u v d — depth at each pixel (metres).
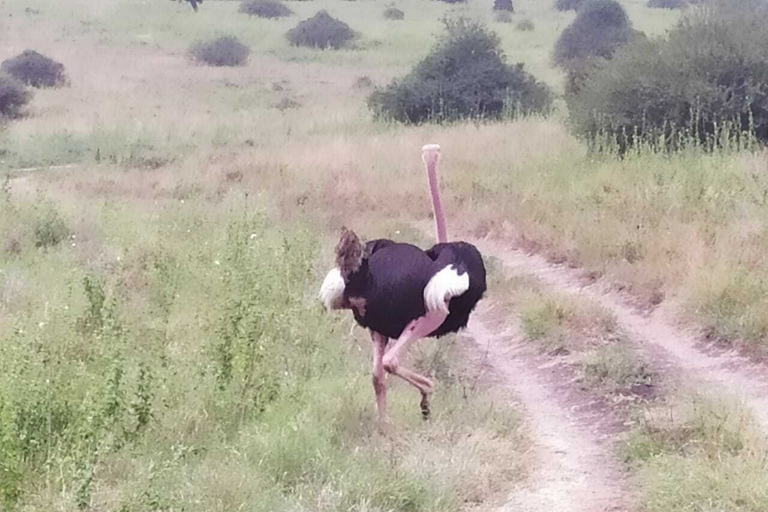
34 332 9.66
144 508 6.38
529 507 6.89
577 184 18.17
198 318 10.91
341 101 38.88
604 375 9.40
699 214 14.49
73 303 11.22
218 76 45.56
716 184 16.08
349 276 7.60
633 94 21.98
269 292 11.38
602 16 46.19
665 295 11.61
